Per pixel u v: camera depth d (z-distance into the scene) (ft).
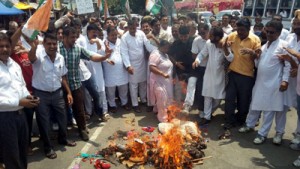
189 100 19.63
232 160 14.48
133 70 21.21
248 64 17.06
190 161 13.83
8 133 11.39
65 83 15.67
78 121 16.70
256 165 14.02
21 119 11.81
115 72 20.71
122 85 21.33
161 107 19.25
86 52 16.69
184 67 20.61
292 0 37.27
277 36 15.12
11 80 11.19
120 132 17.70
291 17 37.47
